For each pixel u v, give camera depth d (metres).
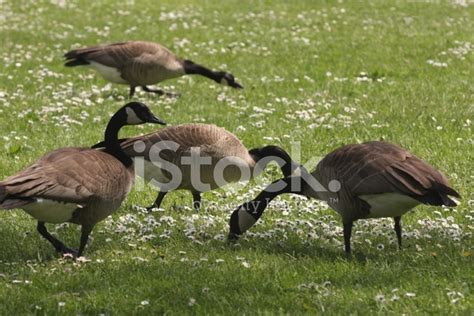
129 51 22.31
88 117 20.58
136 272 11.34
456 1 40.88
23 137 18.61
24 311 10.14
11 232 13.25
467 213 14.07
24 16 36.97
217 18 36.56
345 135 18.91
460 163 16.67
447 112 20.73
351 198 11.53
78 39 32.00
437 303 10.09
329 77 25.38
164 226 13.44
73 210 11.13
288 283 10.88
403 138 18.55
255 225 13.57
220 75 23.39
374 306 10.10
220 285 10.81
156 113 21.12
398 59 27.89
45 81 24.83
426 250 12.09
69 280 11.01
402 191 10.94
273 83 24.53
